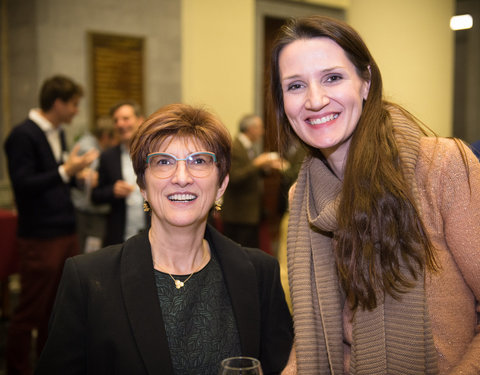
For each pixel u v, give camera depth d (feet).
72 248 10.08
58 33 15.71
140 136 4.00
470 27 23.17
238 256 4.38
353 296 3.76
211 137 3.99
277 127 4.31
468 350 3.49
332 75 3.66
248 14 19.85
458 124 25.43
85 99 16.28
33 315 9.61
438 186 3.55
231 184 14.32
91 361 3.76
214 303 4.16
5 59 16.71
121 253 4.09
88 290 3.86
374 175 3.54
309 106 3.65
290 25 3.78
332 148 4.00
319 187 4.09
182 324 3.96
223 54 19.36
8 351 9.57
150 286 3.93
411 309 3.58
